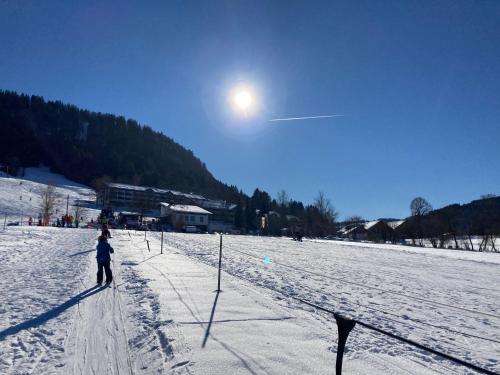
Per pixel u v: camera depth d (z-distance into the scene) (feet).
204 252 78.02
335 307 32.32
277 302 32.01
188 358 18.84
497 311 34.73
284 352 20.18
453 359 10.28
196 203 418.51
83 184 557.33
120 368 17.89
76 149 630.33
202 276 43.29
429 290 45.32
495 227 220.02
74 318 25.39
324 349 21.02
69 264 51.16
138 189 409.08
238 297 32.73
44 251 66.54
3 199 319.06
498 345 24.35
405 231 281.95
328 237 258.16
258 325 24.73
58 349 20.07
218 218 418.51
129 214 256.52
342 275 54.60
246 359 18.99
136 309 27.68
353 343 22.52
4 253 60.34
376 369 18.74
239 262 63.52
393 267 72.28
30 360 18.58
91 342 21.09
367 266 71.15
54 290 33.99
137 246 82.84
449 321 30.09
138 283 37.45
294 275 51.06
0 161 531.09
